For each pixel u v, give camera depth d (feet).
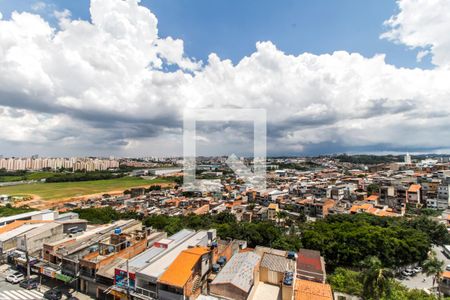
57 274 112.68
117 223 185.16
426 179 363.76
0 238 144.46
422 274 155.53
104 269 107.34
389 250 151.33
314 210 293.23
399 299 97.19
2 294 108.47
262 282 96.17
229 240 141.79
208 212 279.69
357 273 125.49
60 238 157.48
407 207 289.33
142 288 90.89
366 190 364.79
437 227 200.85
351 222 213.05
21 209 298.76
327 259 157.89
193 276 89.61
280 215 266.57
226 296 83.97
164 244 120.06
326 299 80.89
